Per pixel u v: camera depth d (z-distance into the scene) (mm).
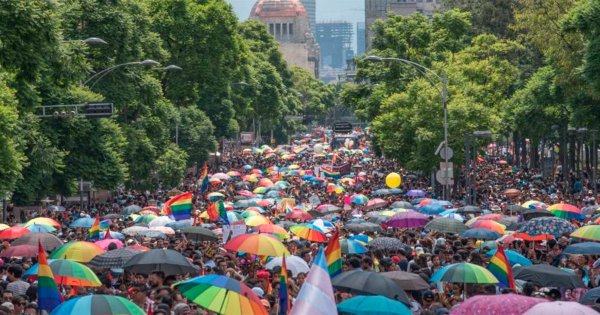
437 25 153125
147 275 38969
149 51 124375
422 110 116312
